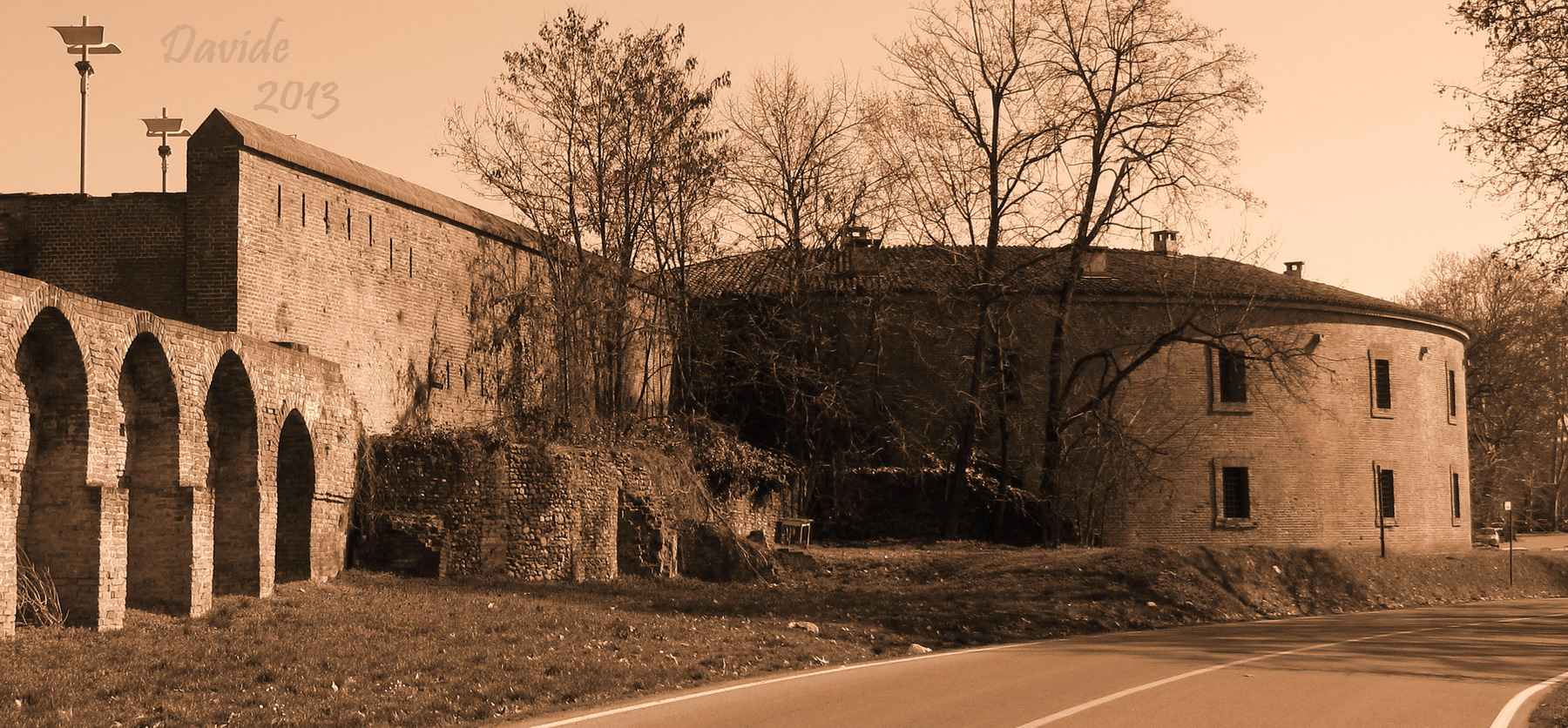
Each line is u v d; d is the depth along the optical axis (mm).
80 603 20375
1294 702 16688
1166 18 45125
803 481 44688
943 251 45969
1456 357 61156
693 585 34312
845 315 46812
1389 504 55094
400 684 17469
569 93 41562
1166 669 20547
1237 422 50969
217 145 30031
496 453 33406
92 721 14656
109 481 21250
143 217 30250
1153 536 49156
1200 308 46906
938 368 47594
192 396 23641
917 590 34344
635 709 15922
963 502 45750
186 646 19688
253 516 26156
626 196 42000
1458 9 26516
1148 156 45000
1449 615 36312
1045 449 46250
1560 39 25953
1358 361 54406
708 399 47281
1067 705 16188
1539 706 16688
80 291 30203
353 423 31688
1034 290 46594
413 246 36125
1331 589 40469
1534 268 27141
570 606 27719
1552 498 96312
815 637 24812
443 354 37250
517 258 41094
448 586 30516
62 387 20609
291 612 24109
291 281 31375
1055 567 36875
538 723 14867
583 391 40938
